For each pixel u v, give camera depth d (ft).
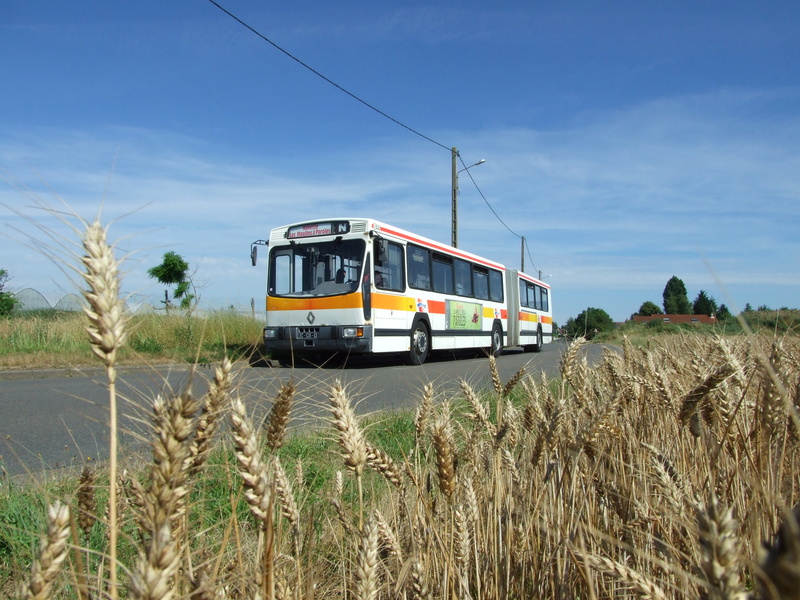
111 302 3.44
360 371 43.73
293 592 5.31
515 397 16.11
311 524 6.47
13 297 69.56
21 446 18.53
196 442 4.17
